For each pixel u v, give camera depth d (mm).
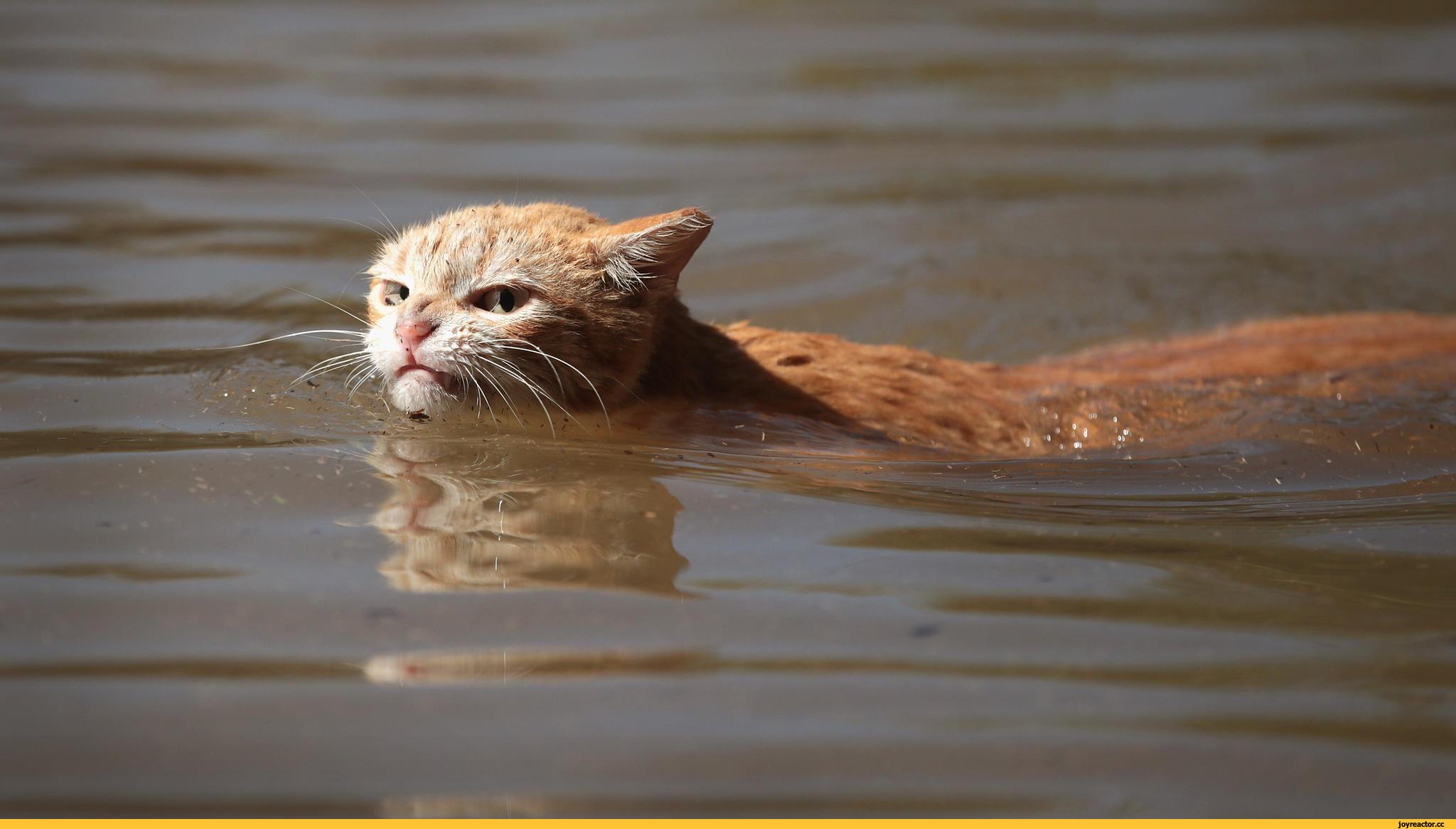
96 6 30516
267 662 5996
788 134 22000
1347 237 16938
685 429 9586
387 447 8953
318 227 16578
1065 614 6723
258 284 14148
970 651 6289
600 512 7852
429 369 9188
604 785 5172
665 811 5020
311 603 6535
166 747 5355
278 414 9672
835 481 8727
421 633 6281
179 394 10164
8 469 8250
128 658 6012
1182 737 5594
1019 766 5359
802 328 14047
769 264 15766
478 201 17750
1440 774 5332
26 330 12094
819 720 5664
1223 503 8688
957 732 5598
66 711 5586
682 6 31953
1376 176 19203
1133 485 9039
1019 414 10406
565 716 5641
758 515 7934
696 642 6297
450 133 21547
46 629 6234
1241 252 16484
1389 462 9500
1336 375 11000
